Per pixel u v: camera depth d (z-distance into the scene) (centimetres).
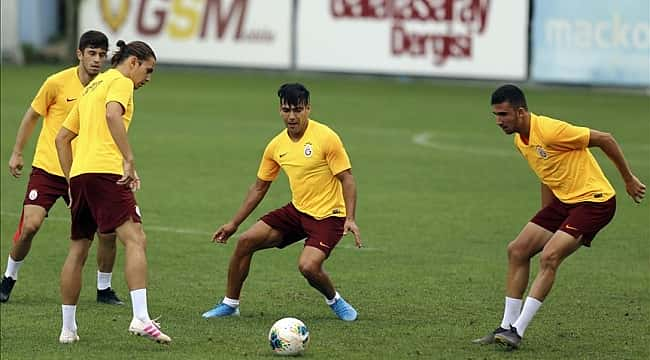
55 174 3641
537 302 2947
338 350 2964
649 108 9831
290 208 3331
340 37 12081
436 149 7575
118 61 3058
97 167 2952
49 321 3312
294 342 2878
